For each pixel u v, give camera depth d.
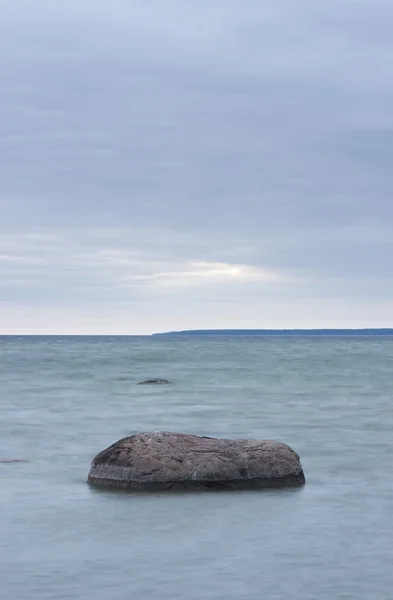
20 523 16.55
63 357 111.56
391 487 20.06
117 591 12.54
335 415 37.66
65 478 21.05
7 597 12.26
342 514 17.30
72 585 12.80
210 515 17.11
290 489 19.52
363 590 12.66
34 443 27.64
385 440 28.70
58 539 15.39
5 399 46.22
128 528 16.16
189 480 19.20
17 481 20.69
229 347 184.88
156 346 193.62
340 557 14.30
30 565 13.81
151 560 14.11
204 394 50.59
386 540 15.38
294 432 31.11
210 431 31.50
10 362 95.31
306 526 16.34
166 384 58.97
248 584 12.90
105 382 61.81
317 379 66.88
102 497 18.67
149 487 19.17
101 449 26.23
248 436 29.94
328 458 24.61
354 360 107.12
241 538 15.46
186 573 13.41
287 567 13.76
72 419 35.38
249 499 18.47
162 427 32.59
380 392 52.62
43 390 53.47
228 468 19.41
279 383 61.59
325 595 12.44
